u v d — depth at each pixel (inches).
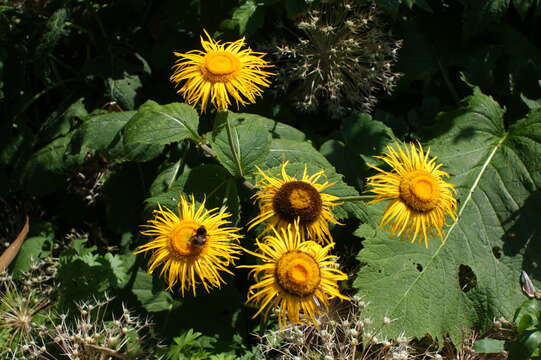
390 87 38.7
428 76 39.7
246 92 29.5
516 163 35.0
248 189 33.8
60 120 37.8
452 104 40.0
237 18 36.7
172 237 27.9
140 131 31.8
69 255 36.2
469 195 34.9
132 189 37.8
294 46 38.7
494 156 35.5
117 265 35.7
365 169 35.9
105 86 38.3
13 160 38.1
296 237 27.3
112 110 37.7
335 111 38.5
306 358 31.8
